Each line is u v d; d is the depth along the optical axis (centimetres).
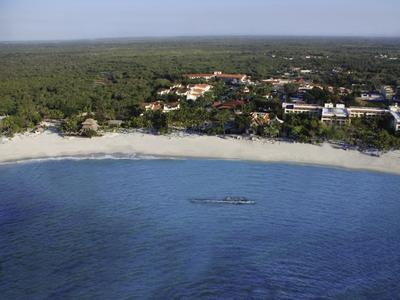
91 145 16838
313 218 10912
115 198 11956
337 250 9450
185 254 9144
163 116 19025
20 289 8012
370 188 12938
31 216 10862
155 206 11438
